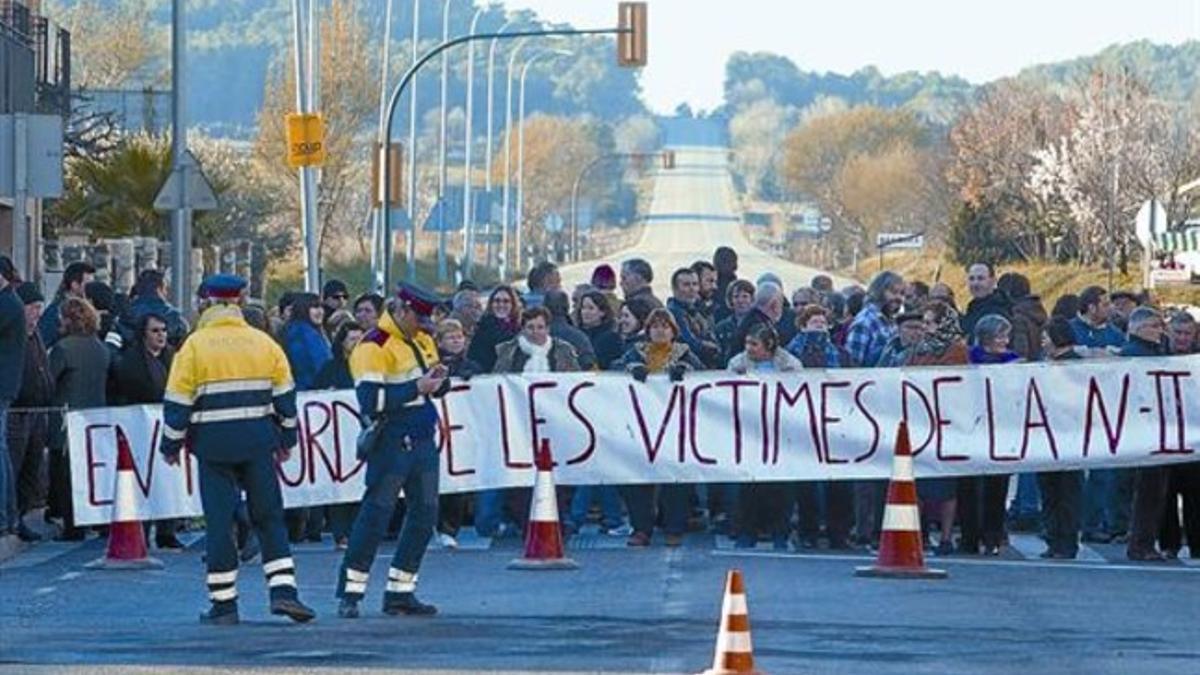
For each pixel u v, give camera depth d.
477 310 25.27
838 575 19.23
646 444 22.00
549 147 192.12
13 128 25.72
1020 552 21.98
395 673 13.27
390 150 47.25
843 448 21.83
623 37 45.91
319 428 21.86
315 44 52.44
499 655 14.09
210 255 52.84
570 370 22.55
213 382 16.05
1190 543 21.50
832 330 25.78
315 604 17.39
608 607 16.94
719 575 19.17
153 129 63.97
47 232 50.56
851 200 162.50
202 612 16.69
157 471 21.52
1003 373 21.66
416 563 16.48
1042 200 95.94
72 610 16.97
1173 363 21.47
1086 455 21.48
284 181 75.62
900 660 14.07
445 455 21.95
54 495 22.67
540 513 19.64
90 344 22.36
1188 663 14.20
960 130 112.06
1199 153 95.44
